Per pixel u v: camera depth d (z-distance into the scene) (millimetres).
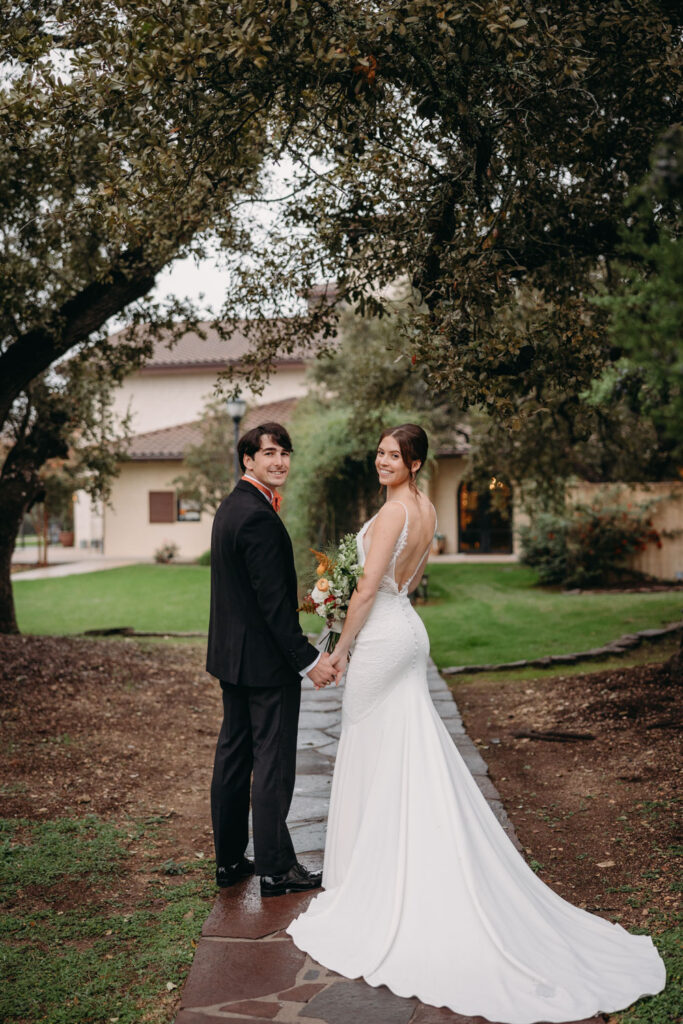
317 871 3611
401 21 3627
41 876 3680
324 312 6289
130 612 14172
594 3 4266
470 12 3629
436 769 3033
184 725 6445
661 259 2627
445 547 24859
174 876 3762
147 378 28094
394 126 4902
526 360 4875
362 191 5598
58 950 3059
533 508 14922
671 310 2539
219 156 4180
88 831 4250
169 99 3766
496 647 9727
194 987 2691
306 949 2893
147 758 5547
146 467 25625
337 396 17609
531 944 2748
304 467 13680
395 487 3289
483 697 7246
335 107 4324
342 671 3289
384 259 5570
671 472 15562
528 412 4086
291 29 3625
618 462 15047
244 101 3949
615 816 4219
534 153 4820
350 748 3266
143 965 2916
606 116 5000
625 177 5395
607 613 11516
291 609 3303
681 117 4699
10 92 3900
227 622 3391
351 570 3230
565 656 8484
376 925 2863
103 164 4098
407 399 13141
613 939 2918
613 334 2660
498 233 4664
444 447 21703
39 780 4898
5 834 4121
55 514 23312
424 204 4848
